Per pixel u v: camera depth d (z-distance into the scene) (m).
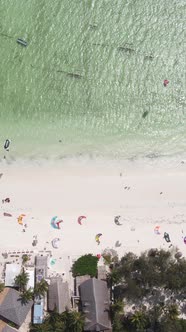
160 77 55.88
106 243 49.91
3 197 51.72
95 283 46.81
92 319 45.69
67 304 47.28
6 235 50.50
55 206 51.34
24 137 54.03
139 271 47.75
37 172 52.66
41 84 56.09
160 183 51.78
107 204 51.22
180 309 47.88
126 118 54.78
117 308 46.03
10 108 55.31
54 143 53.75
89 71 56.41
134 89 55.69
